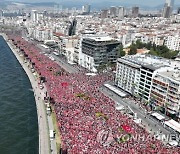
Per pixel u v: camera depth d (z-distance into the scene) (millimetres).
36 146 184250
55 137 186500
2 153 177000
